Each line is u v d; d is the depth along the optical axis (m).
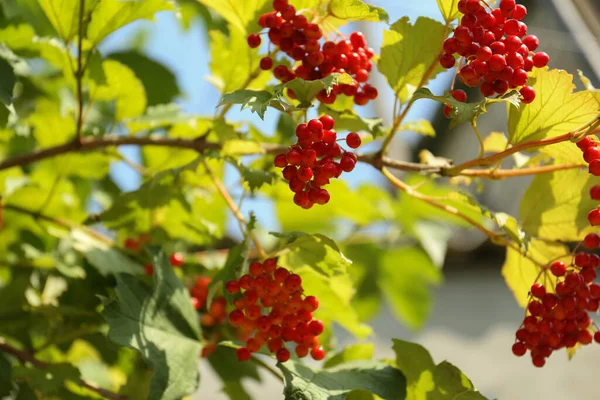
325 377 1.15
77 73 1.23
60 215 1.37
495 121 1.95
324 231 1.58
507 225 1.14
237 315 1.12
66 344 1.35
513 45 1.08
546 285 1.20
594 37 1.57
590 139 1.09
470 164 1.14
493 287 2.58
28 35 1.29
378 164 1.18
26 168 1.46
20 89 1.44
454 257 2.51
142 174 1.36
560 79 1.09
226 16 1.21
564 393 2.27
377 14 1.12
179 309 1.19
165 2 1.22
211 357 1.34
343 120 1.17
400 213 1.61
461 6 1.09
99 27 1.22
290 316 1.12
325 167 1.06
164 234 1.33
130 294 1.17
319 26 1.15
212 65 1.24
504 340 2.44
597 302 1.13
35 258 1.35
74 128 1.34
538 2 1.64
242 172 1.16
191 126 1.32
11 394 1.25
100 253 1.30
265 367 1.17
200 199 1.38
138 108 1.31
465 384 1.16
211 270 1.34
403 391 1.16
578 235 1.18
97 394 1.30
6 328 1.31
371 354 1.23
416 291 1.80
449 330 2.47
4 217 1.37
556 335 1.13
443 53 1.15
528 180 1.92
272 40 1.13
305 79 1.13
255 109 1.07
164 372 1.14
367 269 1.72
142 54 1.49
